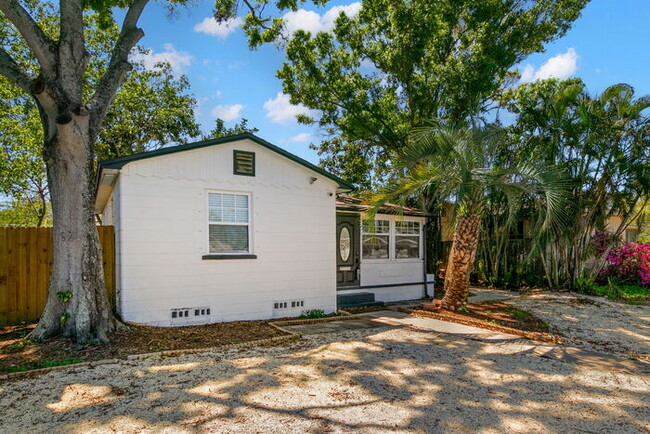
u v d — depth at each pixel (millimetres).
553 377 4871
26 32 5652
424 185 8609
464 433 3316
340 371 4906
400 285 11977
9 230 7469
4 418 3492
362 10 15234
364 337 6859
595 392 4379
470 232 8992
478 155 8469
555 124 12328
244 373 4777
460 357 5676
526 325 8039
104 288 6254
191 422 3420
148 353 5512
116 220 7535
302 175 9039
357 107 14695
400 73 14680
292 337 6660
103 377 4566
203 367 4996
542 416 3701
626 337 7355
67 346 5602
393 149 16062
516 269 14289
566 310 9961
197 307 7641
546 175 7871
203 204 7805
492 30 13672
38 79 5477
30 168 15453
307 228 9086
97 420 3445
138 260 7090
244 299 8172
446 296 9320
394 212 11352
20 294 7516
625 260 13922
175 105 20047
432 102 14766
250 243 8344
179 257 7500
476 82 13453
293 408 3754
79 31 6090
